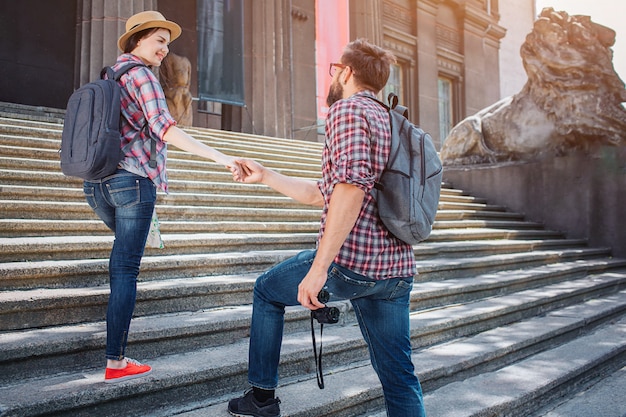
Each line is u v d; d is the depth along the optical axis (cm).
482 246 712
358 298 228
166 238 441
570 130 960
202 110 1417
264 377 240
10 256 350
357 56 230
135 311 339
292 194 254
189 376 269
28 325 296
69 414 234
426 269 550
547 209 990
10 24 1125
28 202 419
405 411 221
